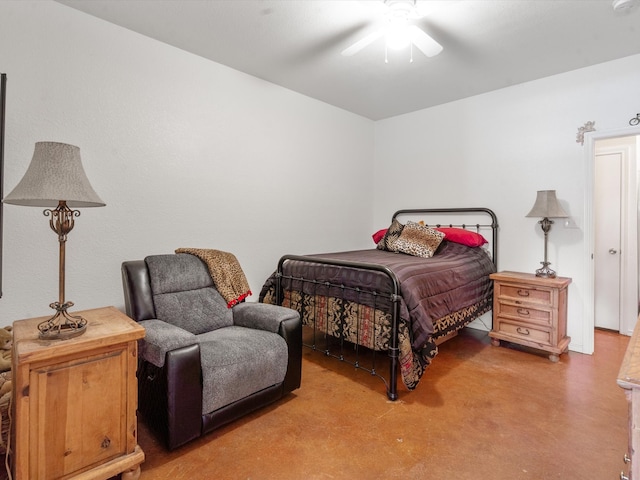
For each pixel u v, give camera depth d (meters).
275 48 2.84
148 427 1.98
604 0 2.17
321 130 4.07
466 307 2.98
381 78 3.41
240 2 2.24
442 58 2.97
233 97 3.23
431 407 2.21
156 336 1.77
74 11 2.35
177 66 2.85
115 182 2.56
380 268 2.31
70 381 1.42
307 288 2.88
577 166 3.20
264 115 3.49
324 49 2.85
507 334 3.23
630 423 0.78
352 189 4.50
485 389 2.45
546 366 2.87
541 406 2.22
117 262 2.58
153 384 1.79
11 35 2.13
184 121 2.91
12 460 1.48
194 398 1.76
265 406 2.20
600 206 3.95
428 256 3.43
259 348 2.05
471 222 3.91
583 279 3.18
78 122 2.39
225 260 2.64
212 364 1.84
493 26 2.46
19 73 2.16
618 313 3.85
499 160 3.68
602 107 3.05
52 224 1.52
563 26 2.46
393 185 4.63
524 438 1.89
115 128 2.55
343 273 2.62
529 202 3.49
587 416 2.10
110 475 1.50
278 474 1.61
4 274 2.14
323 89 3.70
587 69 3.12
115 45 2.53
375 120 4.79
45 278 2.29
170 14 2.39
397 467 1.66
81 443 1.45
